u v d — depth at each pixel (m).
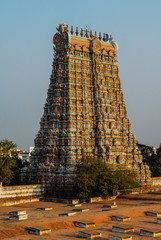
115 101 113.25
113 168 98.81
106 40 117.81
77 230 50.00
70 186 94.50
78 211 70.31
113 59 115.00
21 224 51.03
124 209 64.56
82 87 105.44
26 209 79.12
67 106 102.62
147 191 103.00
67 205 82.25
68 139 99.50
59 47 107.75
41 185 97.06
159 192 101.25
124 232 48.34
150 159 137.38
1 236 46.03
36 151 106.94
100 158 102.25
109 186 90.00
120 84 115.19
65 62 105.62
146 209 65.12
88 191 89.06
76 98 103.81
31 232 48.34
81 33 111.62
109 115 107.25
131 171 103.94
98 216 57.97
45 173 98.75
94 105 107.50
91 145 103.94
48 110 107.12
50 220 54.06
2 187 88.25
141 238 45.97
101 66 110.75
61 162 98.81
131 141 113.00
